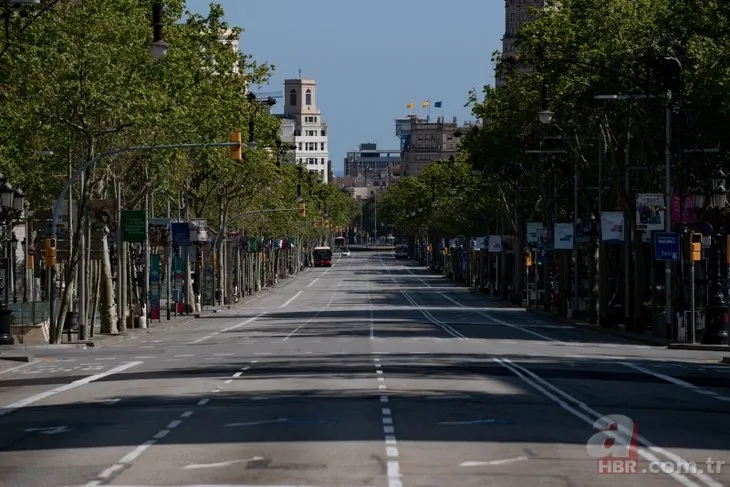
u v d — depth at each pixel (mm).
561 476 37688
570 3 138875
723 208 124375
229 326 171125
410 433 48875
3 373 90875
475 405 60531
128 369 89688
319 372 82875
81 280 133250
